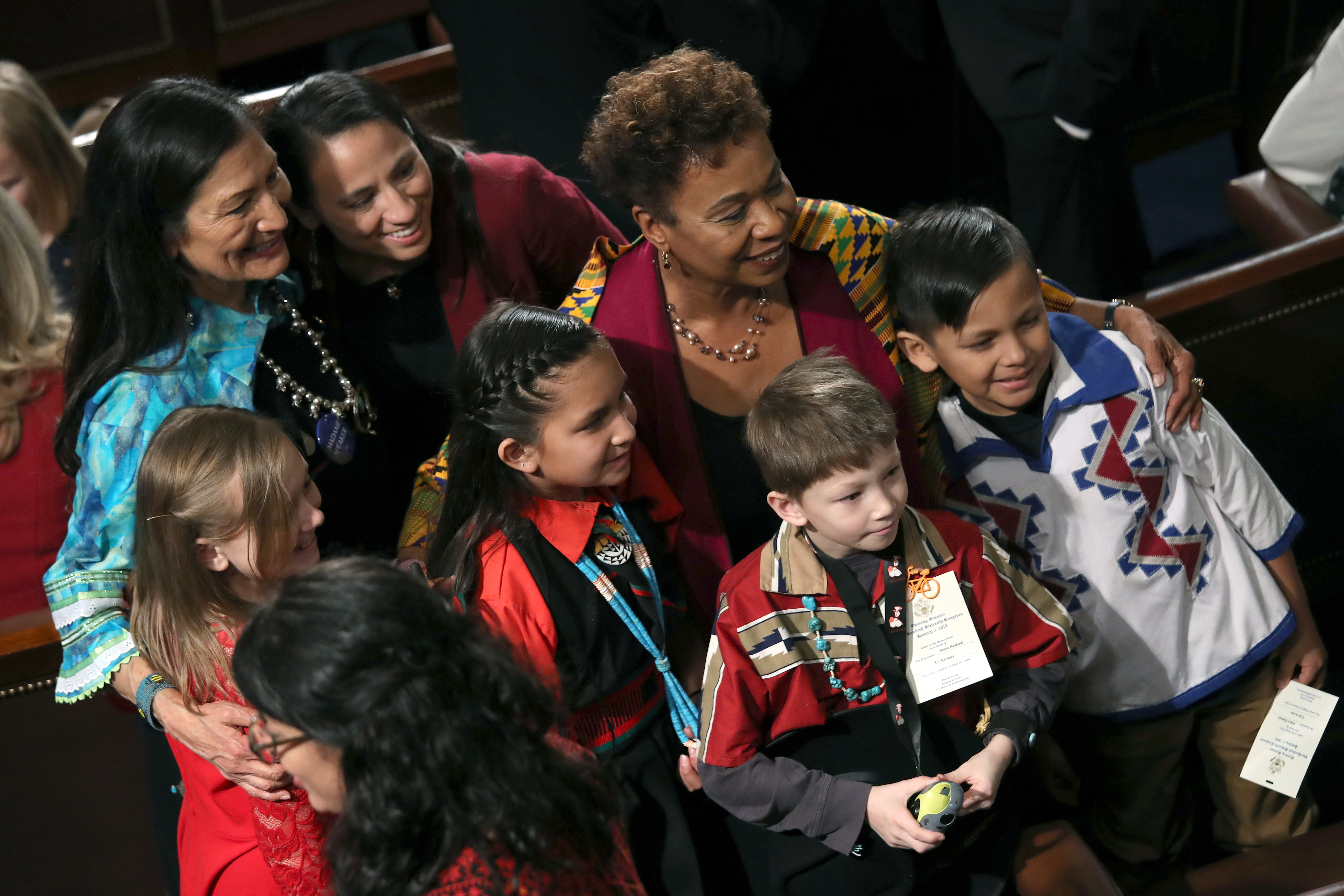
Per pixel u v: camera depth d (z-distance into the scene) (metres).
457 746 2.80
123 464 4.32
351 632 2.78
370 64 12.09
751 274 4.15
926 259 4.27
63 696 4.35
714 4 6.01
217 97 4.18
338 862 2.87
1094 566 4.72
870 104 8.26
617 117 4.00
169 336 4.37
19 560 5.37
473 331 4.22
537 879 2.86
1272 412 5.98
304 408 4.71
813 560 4.13
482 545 4.26
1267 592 4.90
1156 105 9.80
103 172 4.14
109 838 5.54
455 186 4.89
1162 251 10.06
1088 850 4.39
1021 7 6.21
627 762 4.43
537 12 6.16
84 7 11.51
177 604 4.06
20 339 5.20
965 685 4.08
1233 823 5.34
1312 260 5.65
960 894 4.20
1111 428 4.54
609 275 4.65
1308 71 6.86
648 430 4.58
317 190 4.57
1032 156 6.64
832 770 4.09
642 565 4.40
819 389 3.91
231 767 3.92
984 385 4.39
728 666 4.13
